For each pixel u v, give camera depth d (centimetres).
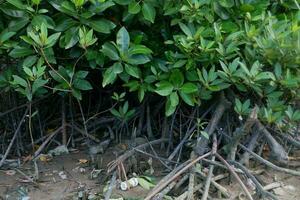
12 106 431
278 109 365
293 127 407
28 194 360
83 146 438
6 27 368
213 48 355
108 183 366
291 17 414
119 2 361
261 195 339
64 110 440
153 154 398
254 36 367
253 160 392
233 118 403
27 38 339
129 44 355
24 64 351
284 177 380
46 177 384
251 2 388
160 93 354
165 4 362
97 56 371
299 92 368
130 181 361
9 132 439
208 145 391
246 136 392
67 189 366
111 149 424
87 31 359
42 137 433
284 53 355
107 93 446
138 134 430
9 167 401
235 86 396
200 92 369
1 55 385
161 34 390
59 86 383
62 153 423
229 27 375
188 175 353
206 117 415
